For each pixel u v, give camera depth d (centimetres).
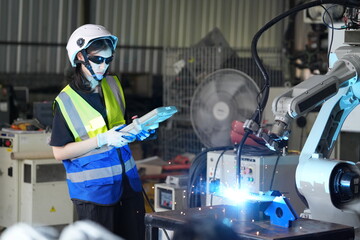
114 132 432
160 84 1125
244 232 337
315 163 411
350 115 562
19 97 882
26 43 1073
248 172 506
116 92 470
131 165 465
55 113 449
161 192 596
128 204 461
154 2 1130
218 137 666
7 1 1056
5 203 715
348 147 617
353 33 431
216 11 1158
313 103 395
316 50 880
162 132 909
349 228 348
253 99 654
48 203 691
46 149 707
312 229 344
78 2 1095
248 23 1170
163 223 362
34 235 299
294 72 961
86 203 446
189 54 873
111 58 448
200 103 668
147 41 1134
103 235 299
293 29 1016
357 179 398
